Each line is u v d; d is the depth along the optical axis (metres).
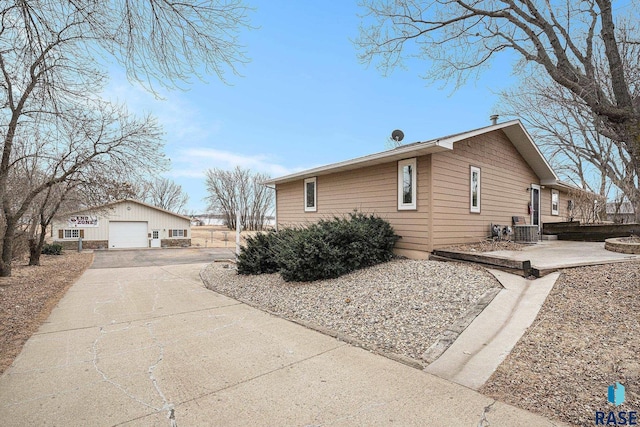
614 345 3.28
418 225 8.16
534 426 2.32
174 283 9.07
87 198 11.20
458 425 2.36
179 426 2.42
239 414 2.56
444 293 5.21
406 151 7.77
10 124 6.58
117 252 21.45
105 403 2.75
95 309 6.05
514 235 10.57
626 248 7.55
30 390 2.99
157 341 4.27
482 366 3.21
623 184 12.74
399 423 2.40
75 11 3.70
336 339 4.18
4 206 9.37
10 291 7.48
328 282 6.80
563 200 15.91
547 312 4.23
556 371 2.99
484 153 9.81
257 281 8.08
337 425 2.40
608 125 5.41
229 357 3.69
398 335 4.08
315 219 11.80
